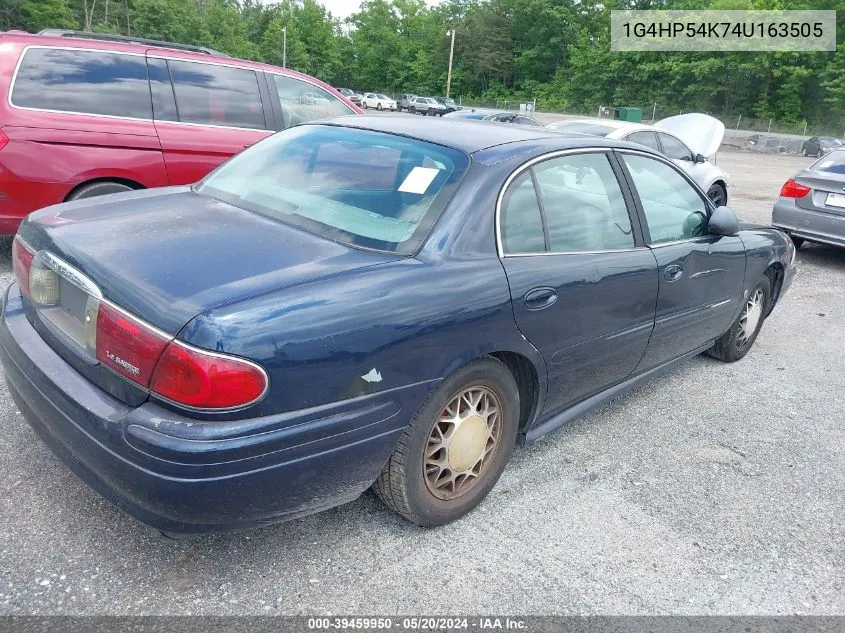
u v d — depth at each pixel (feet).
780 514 10.37
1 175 16.38
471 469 9.23
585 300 10.05
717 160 92.38
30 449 10.07
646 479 11.02
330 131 10.96
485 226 8.81
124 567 7.97
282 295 6.98
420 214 8.68
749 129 173.99
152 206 9.48
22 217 16.97
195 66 19.35
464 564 8.57
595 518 9.82
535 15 258.37
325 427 7.16
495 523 9.47
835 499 10.93
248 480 6.79
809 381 15.90
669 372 15.79
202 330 6.43
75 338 7.72
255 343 6.56
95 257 7.57
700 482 11.09
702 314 13.47
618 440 12.30
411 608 7.78
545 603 8.05
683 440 12.51
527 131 10.89
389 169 9.46
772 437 12.92
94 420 6.93
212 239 8.08
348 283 7.43
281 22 294.66
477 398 9.02
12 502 8.87
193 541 8.50
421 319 7.77
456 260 8.42
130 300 6.88
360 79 299.58
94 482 7.37
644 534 9.56
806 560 9.33
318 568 8.27
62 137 16.97
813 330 19.90
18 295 9.44
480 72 269.03
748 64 186.09
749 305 16.11
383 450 7.88
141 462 6.57
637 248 11.39
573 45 241.35
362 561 8.46
